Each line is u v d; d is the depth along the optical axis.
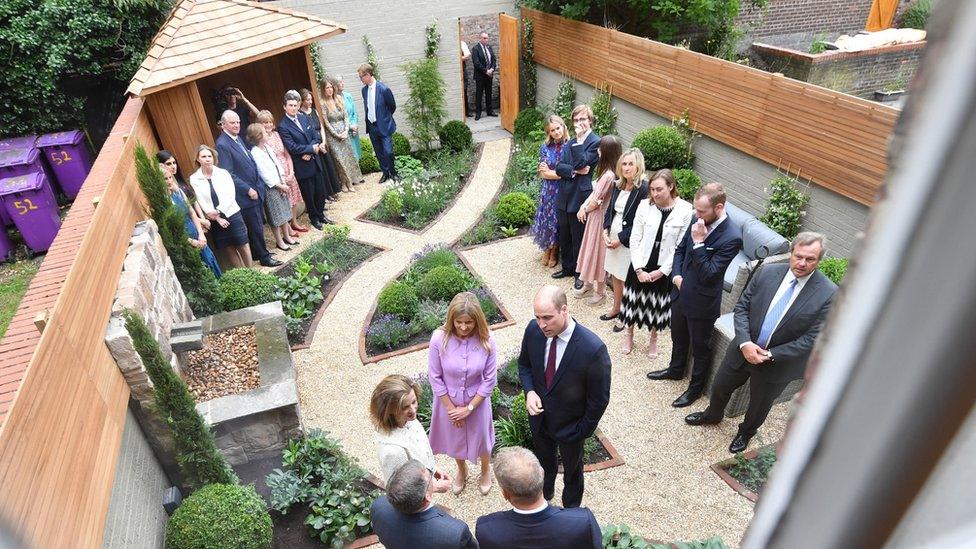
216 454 4.68
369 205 10.67
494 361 4.57
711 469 5.22
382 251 9.12
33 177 9.68
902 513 0.30
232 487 4.59
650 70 9.87
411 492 3.04
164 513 4.72
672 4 11.00
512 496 2.97
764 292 4.64
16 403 2.94
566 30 12.17
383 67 13.00
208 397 5.55
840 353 0.30
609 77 11.09
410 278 8.08
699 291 5.28
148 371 4.30
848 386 0.30
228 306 7.07
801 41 13.39
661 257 5.80
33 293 4.85
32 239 9.87
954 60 0.22
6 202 9.50
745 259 7.28
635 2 11.37
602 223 6.86
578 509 3.08
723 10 11.60
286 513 5.05
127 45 11.73
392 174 11.67
